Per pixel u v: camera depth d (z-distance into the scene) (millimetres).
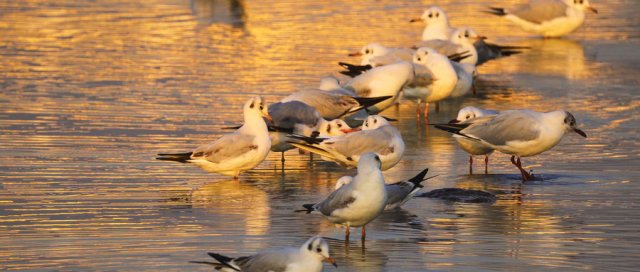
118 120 20750
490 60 28375
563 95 23719
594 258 12961
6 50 28375
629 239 13688
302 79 24891
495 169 17484
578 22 31125
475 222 14461
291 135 16812
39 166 17281
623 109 22172
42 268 12500
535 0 31516
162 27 32094
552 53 29188
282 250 11398
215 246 13391
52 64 26641
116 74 25500
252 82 24578
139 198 15594
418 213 14875
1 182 16281
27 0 37062
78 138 19250
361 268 12594
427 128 20828
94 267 12562
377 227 14234
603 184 16438
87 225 14211
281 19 33656
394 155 16312
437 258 12961
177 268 12539
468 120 17016
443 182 16625
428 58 21625
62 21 33000
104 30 31531
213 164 16391
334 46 29172
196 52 28359
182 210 15008
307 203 15398
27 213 14719
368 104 19453
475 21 34125
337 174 17234
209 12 34844
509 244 13500
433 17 27172
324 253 11242
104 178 16656
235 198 15688
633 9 36281
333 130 17672
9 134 19453
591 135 19828
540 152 16734
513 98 23469
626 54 28812
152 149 18547
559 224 14344
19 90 23562
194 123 20547
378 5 36625
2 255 12938
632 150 18656
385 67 20750
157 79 24953
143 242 13516
